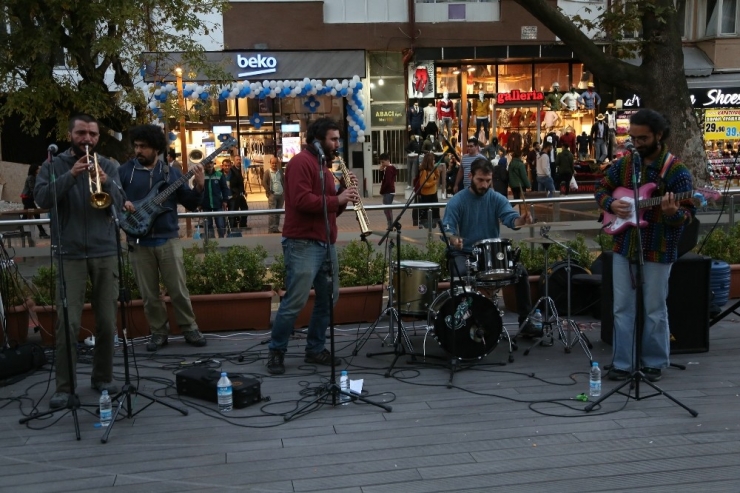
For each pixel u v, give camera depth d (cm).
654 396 446
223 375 439
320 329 527
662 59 1025
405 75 1875
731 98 1856
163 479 350
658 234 459
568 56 1870
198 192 568
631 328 474
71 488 343
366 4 1783
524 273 579
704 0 1905
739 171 1605
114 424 421
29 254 624
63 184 414
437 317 505
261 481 346
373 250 666
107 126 1055
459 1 1822
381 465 360
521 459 363
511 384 477
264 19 1731
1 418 435
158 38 1041
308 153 492
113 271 453
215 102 1795
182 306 580
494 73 1927
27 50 941
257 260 643
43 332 596
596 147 1917
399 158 1895
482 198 561
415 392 466
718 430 393
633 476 342
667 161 453
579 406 433
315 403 443
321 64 1761
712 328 605
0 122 1063
